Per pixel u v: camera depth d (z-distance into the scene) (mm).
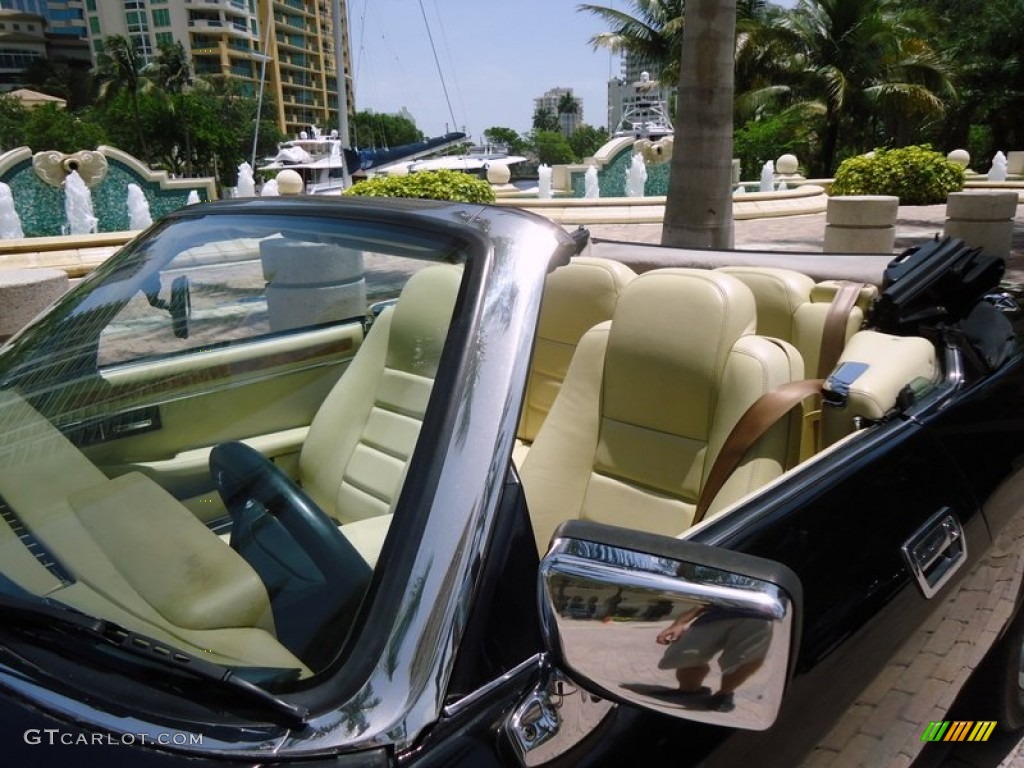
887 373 2053
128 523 1448
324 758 977
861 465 1783
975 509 1947
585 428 2330
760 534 1528
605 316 2686
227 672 1050
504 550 1191
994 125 33750
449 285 1444
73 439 1653
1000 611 2188
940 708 2021
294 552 1341
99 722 1015
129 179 13781
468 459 1195
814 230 14672
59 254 9891
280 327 1754
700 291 2176
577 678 1055
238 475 1583
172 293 1869
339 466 1589
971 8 35906
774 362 2076
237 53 109438
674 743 1227
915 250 2568
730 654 1007
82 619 1147
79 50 124438
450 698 1059
